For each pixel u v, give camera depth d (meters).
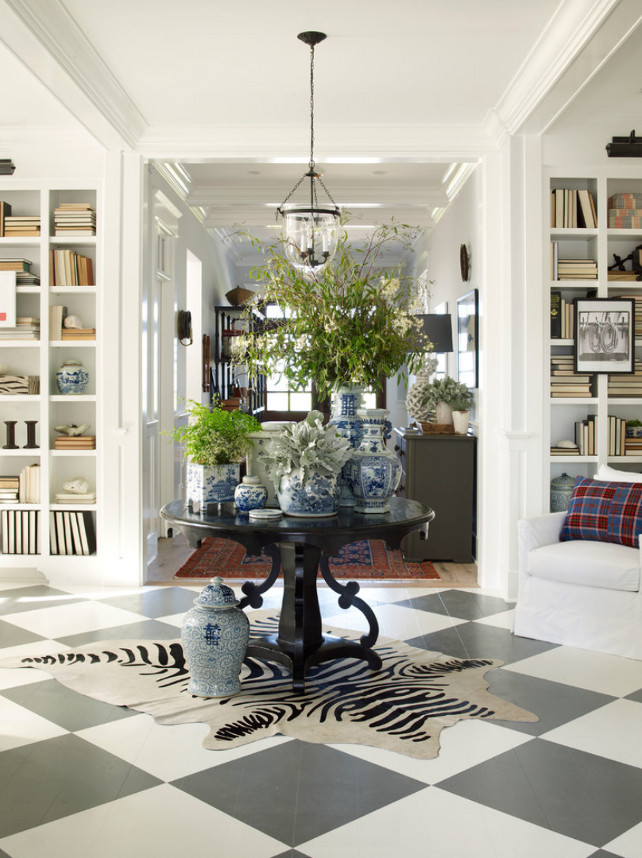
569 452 5.24
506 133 5.10
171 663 3.83
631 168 5.15
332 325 3.44
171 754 2.85
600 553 4.07
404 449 6.82
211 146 5.35
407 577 5.71
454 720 3.18
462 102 4.87
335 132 5.32
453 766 2.78
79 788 2.59
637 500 4.28
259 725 3.11
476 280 6.41
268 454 3.54
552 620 4.21
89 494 5.57
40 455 5.53
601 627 4.05
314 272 4.40
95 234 5.58
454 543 6.15
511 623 4.58
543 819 2.42
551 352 5.42
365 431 3.60
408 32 3.89
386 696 3.44
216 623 3.40
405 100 4.84
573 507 4.46
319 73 4.42
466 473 6.14
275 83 4.56
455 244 7.59
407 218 8.84
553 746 2.95
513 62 4.27
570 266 5.24
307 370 3.63
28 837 2.29
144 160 5.40
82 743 2.93
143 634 4.30
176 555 6.40
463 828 2.37
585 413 5.43
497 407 5.45
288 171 7.25
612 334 5.17
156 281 6.24
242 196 7.82
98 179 5.46
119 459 5.43
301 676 3.49
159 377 6.80
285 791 2.58
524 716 3.22
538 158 5.13
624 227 5.24
